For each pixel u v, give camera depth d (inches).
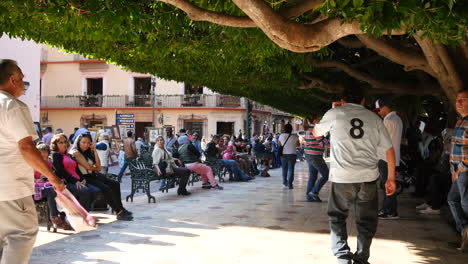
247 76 436.5
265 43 229.1
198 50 304.2
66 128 1501.0
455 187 209.9
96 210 321.1
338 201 174.4
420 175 403.9
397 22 137.2
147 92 1475.1
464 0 126.1
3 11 211.9
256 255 201.3
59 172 268.1
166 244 220.4
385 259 195.6
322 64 361.1
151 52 295.3
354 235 246.8
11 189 121.6
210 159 556.7
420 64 264.8
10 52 622.2
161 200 378.3
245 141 877.2
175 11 235.8
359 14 131.9
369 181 170.6
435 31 147.2
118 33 228.7
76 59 1485.0
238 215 305.9
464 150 199.6
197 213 312.2
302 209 334.6
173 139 682.8
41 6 207.3
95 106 1473.9
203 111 1418.6
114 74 1466.5
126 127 1138.7
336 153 174.2
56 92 1510.8
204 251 207.6
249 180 573.3
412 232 251.8
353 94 180.1
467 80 242.2
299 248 214.7
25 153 121.5
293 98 747.4
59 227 255.6
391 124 288.7
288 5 172.4
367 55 392.5
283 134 484.7
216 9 204.4
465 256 200.8
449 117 363.3
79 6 198.2
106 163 530.9
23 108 123.4
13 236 124.3
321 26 148.8
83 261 188.5
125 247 213.5
